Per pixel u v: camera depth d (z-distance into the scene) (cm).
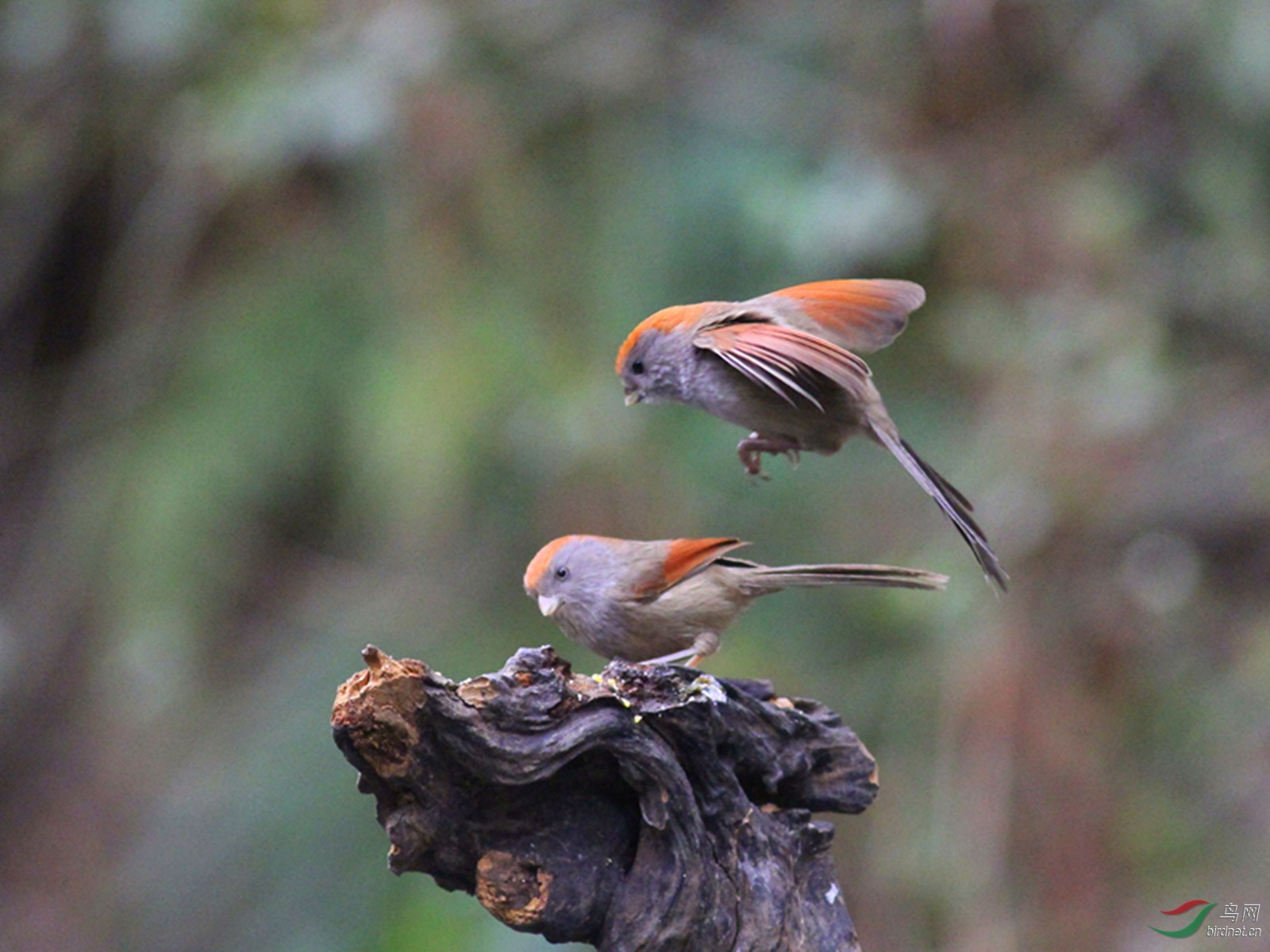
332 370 1255
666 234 1259
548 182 1274
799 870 649
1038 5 1262
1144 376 1219
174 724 1298
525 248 1241
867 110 1295
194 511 1263
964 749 1205
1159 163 1309
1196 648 1348
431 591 1266
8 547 1460
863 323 753
